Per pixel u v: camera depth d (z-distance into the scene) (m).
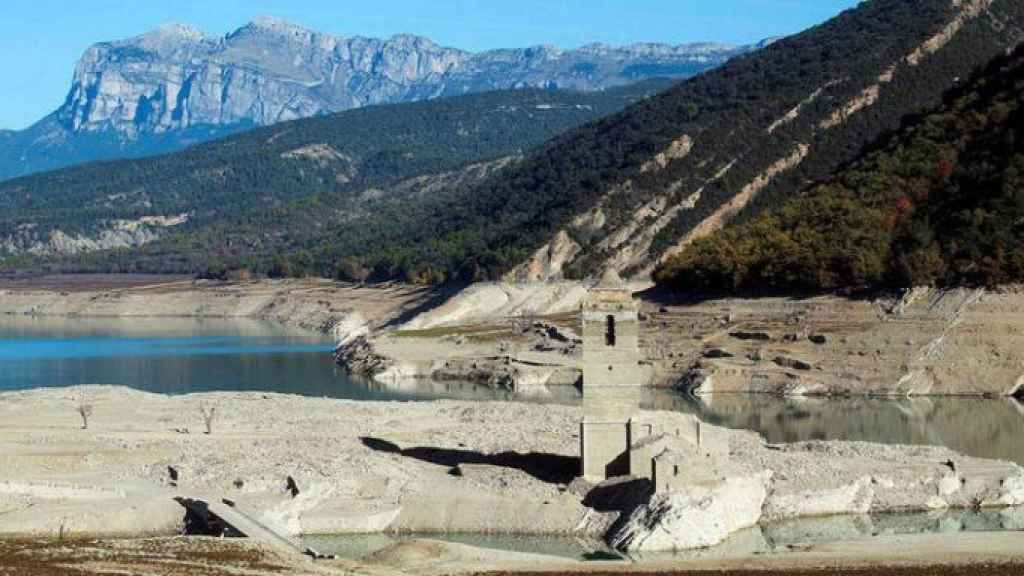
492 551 111.50
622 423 127.38
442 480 132.62
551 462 137.62
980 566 103.62
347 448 149.25
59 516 121.06
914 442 170.38
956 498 131.12
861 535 119.00
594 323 128.25
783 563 106.38
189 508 124.88
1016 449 163.50
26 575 97.69
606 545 117.25
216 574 98.69
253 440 157.75
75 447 153.12
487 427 170.12
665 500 116.69
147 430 170.00
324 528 122.88
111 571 99.12
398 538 120.88
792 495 127.00
